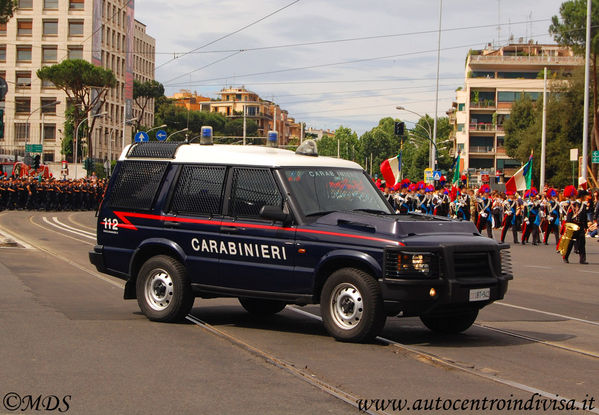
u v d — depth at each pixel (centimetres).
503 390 631
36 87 8450
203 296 966
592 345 865
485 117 9275
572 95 6025
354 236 816
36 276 1378
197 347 787
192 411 543
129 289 998
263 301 1030
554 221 2792
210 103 17612
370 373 680
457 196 3019
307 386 625
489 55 9525
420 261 787
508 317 1071
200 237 925
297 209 863
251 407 556
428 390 622
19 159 7025
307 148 975
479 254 835
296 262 852
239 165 919
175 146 984
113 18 9200
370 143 18538
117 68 9450
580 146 5928
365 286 802
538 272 1766
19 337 805
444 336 903
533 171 6369
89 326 890
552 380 676
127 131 9838
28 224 3045
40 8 8388
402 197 3008
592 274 1741
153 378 642
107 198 1022
